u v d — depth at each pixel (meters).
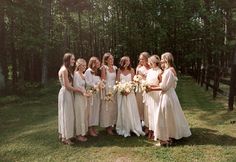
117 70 8.28
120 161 6.13
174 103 6.99
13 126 9.60
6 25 17.89
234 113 9.67
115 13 28.31
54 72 28.91
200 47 26.61
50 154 6.72
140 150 6.67
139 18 26.70
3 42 17.11
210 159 6.01
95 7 29.23
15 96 14.72
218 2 27.61
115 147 6.95
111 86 8.04
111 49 27.61
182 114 7.16
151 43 26.72
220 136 7.42
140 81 7.68
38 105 13.06
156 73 7.43
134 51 26.83
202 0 27.58
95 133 8.03
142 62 8.32
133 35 26.59
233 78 9.98
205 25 27.02
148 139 7.51
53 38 26.75
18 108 12.48
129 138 7.64
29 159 6.52
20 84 17.38
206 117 9.35
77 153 6.70
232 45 25.88
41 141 7.63
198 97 13.23
